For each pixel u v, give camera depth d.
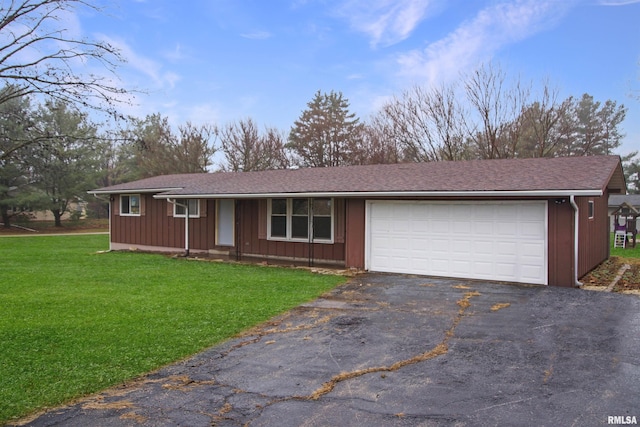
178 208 16.34
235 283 9.73
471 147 27.70
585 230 10.53
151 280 10.13
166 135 35.94
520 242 9.48
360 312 7.16
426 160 28.83
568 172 9.80
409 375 4.50
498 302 7.69
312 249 13.42
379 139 31.92
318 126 37.06
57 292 8.67
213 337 5.83
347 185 11.76
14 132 8.70
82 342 5.58
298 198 13.70
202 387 4.27
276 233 14.20
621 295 8.10
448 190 9.74
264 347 5.46
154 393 4.14
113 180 40.50
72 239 24.41
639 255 16.14
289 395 4.07
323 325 6.42
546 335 5.75
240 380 4.44
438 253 10.46
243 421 3.56
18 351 5.24
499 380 4.32
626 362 4.73
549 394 3.97
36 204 31.38
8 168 28.86
